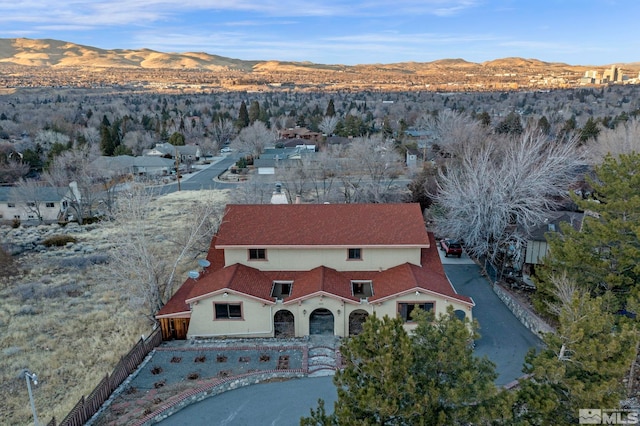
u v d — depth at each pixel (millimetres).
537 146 35844
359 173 65125
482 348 23719
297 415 18562
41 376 22859
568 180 40188
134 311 29719
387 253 27219
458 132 69438
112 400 19266
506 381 20703
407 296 24328
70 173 65125
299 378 21172
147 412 18203
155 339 24141
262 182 61438
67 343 26250
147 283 27422
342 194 55500
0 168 70500
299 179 61625
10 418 19547
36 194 56875
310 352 23500
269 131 106812
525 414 13805
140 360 22422
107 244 46156
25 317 29828
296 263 27453
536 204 32938
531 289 30234
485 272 33344
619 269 21125
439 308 24453
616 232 20578
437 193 45000
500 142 59906
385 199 52094
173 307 25234
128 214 32469
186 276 34375
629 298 18859
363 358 12758
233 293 24328
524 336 24891
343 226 27750
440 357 12523
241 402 19406
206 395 19688
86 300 32438
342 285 25781
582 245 22219
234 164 91500
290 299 24703
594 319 13609
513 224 34969
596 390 12656
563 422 13477
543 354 14461
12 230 52125
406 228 27578
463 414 12109
